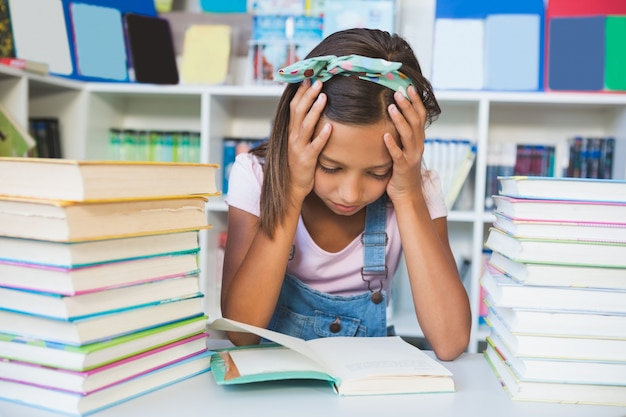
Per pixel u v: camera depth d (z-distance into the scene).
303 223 1.05
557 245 0.63
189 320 0.65
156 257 0.61
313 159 0.82
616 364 0.63
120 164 0.55
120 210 0.56
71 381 0.54
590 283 0.63
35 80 1.85
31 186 0.55
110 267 0.56
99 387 0.55
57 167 0.53
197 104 2.40
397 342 0.77
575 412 0.60
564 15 2.06
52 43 2.04
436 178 1.13
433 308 0.87
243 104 2.36
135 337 0.58
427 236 0.90
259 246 0.90
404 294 2.28
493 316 0.77
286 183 0.88
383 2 2.10
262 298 0.90
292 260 1.06
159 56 2.22
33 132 2.08
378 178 0.85
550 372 0.62
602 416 0.59
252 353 0.71
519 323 0.63
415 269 0.90
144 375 0.60
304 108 0.81
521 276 0.64
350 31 0.88
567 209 0.63
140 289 0.59
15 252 0.55
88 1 2.14
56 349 0.54
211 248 2.11
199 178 0.65
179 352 0.64
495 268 0.75
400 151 0.81
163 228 0.61
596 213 0.63
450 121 2.28
